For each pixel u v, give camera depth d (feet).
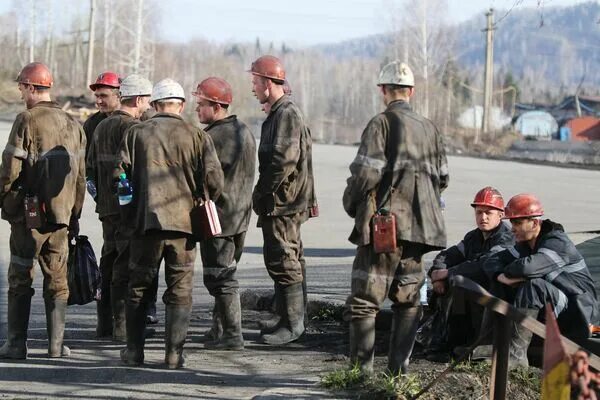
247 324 41.27
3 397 28.27
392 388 27.58
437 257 35.50
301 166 37.01
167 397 28.30
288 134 36.11
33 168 33.55
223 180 33.19
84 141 35.50
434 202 29.22
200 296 52.03
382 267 28.86
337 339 37.76
